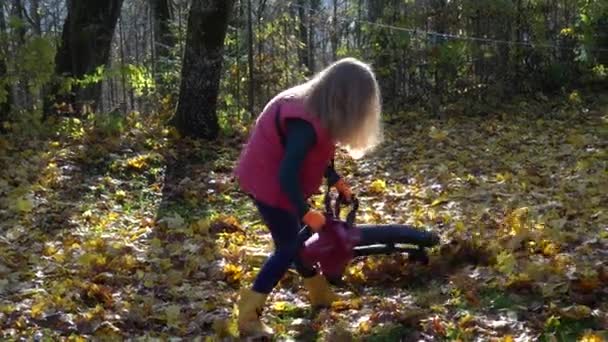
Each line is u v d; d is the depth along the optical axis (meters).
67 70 12.00
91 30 11.69
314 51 17.02
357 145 4.10
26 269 5.62
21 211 7.14
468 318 4.25
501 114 11.74
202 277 5.46
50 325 4.54
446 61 12.22
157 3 18.11
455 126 11.11
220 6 9.83
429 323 4.21
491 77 12.55
